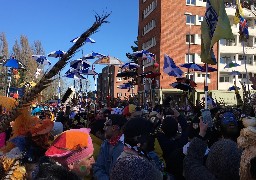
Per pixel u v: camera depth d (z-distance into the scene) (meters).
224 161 2.88
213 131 4.34
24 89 2.31
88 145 2.86
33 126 2.85
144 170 1.84
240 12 23.16
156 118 5.93
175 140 5.29
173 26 47.38
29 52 53.12
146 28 53.25
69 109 13.40
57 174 1.86
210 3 8.81
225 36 8.35
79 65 14.59
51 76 2.03
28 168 2.54
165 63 15.02
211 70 17.75
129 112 7.83
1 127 2.22
